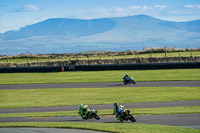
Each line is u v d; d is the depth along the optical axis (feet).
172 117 239.09
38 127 208.95
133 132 175.32
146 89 418.92
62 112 289.94
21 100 379.55
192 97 346.54
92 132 185.16
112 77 567.18
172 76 535.19
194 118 231.91
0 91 460.55
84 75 624.18
